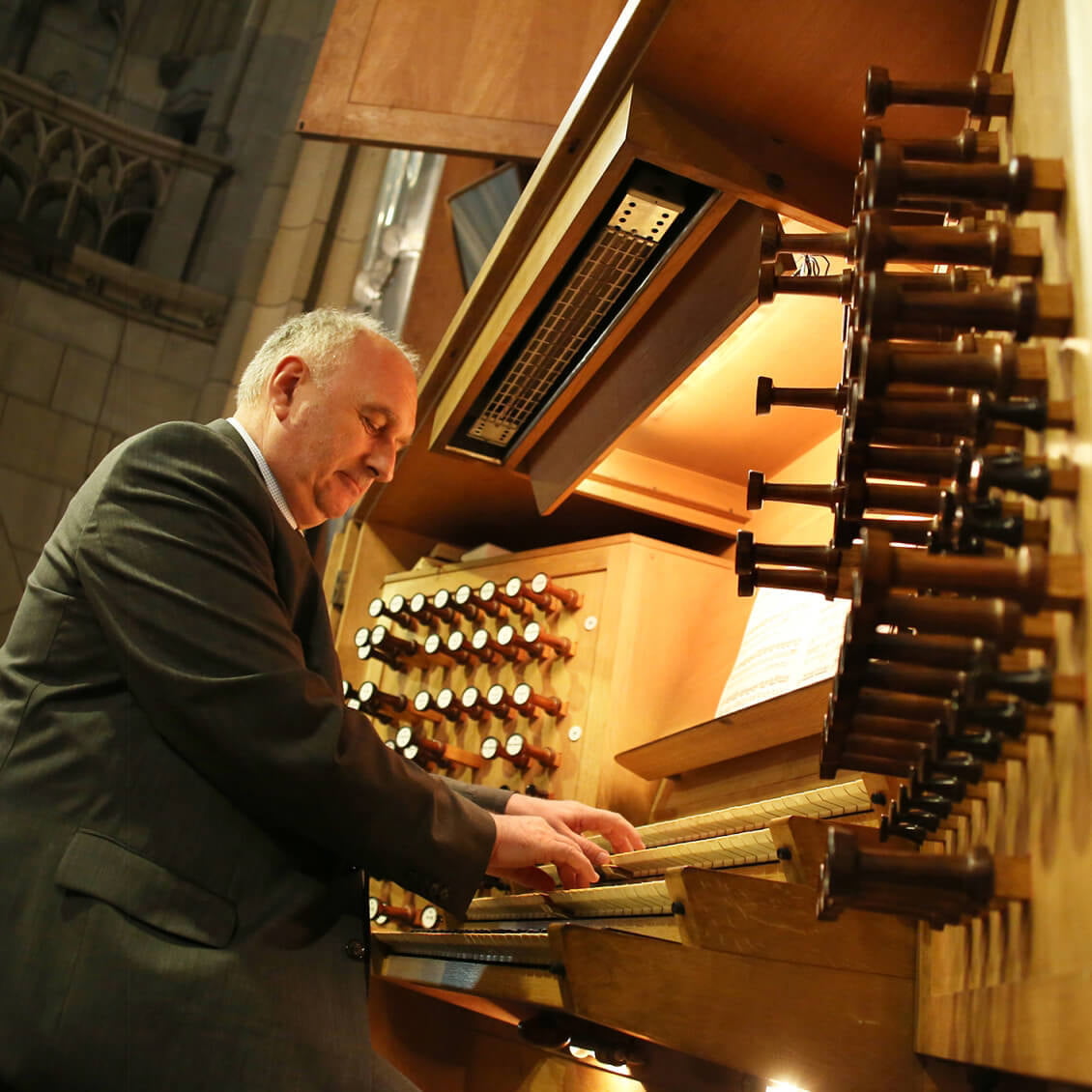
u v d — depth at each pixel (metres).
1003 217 1.24
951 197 1.04
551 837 1.86
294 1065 1.43
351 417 2.01
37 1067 1.38
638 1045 2.30
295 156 7.48
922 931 1.52
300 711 1.55
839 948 1.53
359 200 7.21
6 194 7.27
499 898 2.35
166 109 8.29
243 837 1.56
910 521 1.32
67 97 8.11
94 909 1.45
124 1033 1.39
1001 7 1.36
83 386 6.69
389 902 3.12
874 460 1.20
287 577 1.75
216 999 1.43
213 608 1.57
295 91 7.78
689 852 1.86
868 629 0.97
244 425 2.04
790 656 2.25
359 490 2.10
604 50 1.84
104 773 1.54
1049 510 1.01
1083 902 0.87
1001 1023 1.07
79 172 7.19
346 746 1.57
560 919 2.10
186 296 7.03
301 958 1.53
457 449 3.07
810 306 2.33
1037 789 1.01
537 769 2.87
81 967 1.42
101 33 8.39
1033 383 1.03
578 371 2.53
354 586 3.80
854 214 1.38
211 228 7.43
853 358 1.20
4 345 6.50
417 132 3.57
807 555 1.37
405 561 3.88
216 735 1.53
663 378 2.29
